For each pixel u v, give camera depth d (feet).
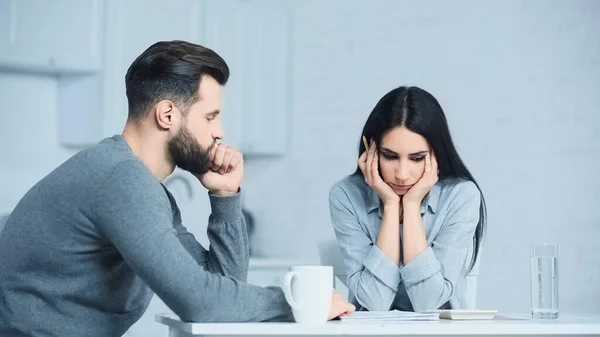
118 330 7.13
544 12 15.62
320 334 6.27
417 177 9.68
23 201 6.94
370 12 17.01
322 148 17.43
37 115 16.15
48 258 6.75
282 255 17.84
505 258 15.61
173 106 7.14
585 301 15.23
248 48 17.15
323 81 17.44
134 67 7.23
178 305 6.35
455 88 16.15
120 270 6.96
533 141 15.60
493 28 15.90
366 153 9.95
